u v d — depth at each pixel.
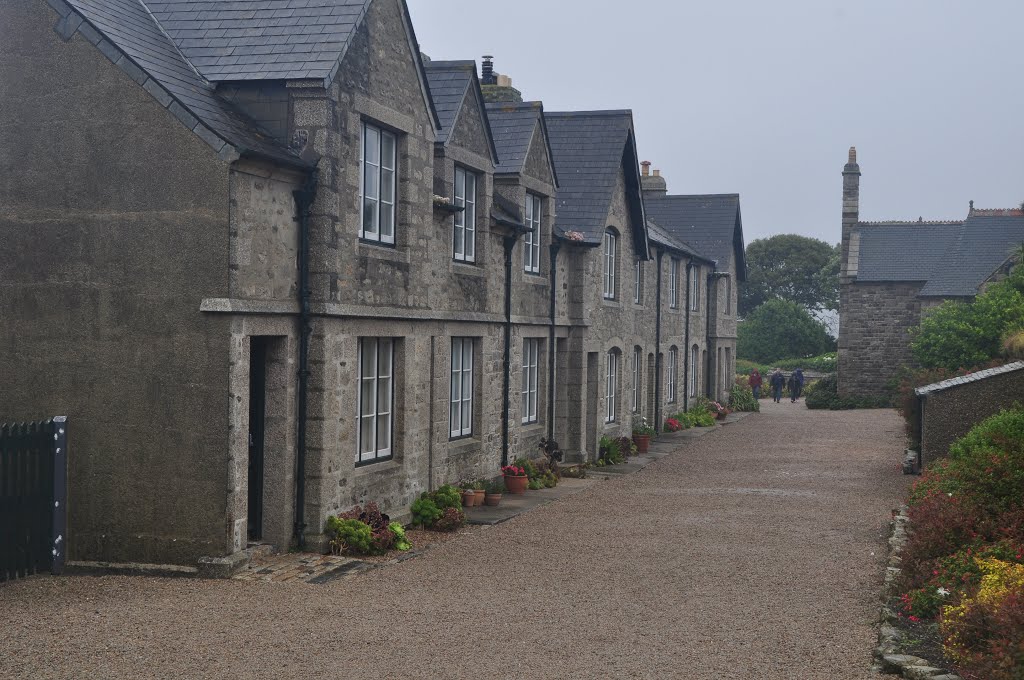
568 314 21.98
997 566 9.40
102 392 11.38
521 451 19.70
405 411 14.52
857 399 43.12
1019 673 7.11
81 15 11.38
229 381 11.05
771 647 8.88
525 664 8.34
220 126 11.26
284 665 8.15
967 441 14.93
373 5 13.20
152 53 11.98
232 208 11.03
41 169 11.55
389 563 12.16
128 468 11.33
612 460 23.47
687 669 8.23
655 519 15.78
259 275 11.52
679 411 33.84
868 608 10.33
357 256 12.95
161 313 11.20
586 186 22.80
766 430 32.38
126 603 9.88
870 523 15.52
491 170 17.55
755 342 64.31
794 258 83.69
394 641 8.90
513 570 12.01
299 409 12.28
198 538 11.17
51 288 11.53
